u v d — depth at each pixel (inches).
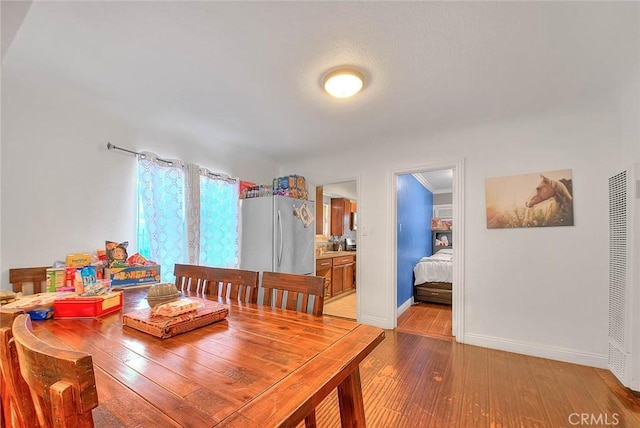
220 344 39.2
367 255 139.6
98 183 93.7
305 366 32.7
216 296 70.7
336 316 154.8
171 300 53.2
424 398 74.7
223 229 134.8
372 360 98.0
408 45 64.6
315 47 65.7
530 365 93.7
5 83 75.6
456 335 115.9
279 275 62.2
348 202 257.1
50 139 83.3
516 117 103.9
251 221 136.9
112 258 87.3
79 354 18.4
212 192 130.6
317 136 124.6
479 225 112.5
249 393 27.1
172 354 35.8
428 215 248.2
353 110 98.7
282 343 39.6
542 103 92.7
